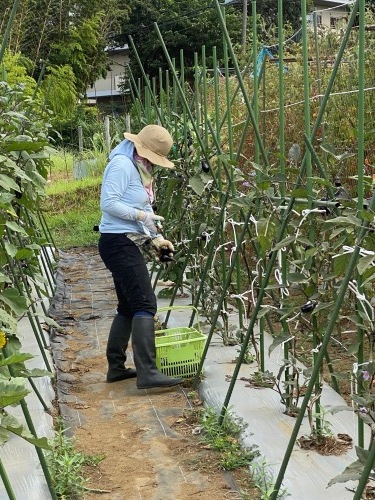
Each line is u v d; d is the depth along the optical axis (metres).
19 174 3.94
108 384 5.52
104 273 10.32
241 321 5.71
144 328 5.18
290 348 4.48
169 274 7.34
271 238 4.04
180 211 7.04
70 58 27.06
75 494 3.77
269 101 8.28
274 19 29.00
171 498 3.75
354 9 3.43
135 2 30.94
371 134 3.50
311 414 3.99
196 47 29.00
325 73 7.53
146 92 9.89
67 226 14.85
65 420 4.80
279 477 3.40
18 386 2.33
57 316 7.58
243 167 8.27
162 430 4.60
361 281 3.39
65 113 21.62
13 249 3.88
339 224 3.72
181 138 7.95
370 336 3.51
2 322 3.65
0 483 3.69
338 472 3.72
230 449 4.14
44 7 25.92
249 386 4.98
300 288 4.02
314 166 6.52
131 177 5.16
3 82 5.53
